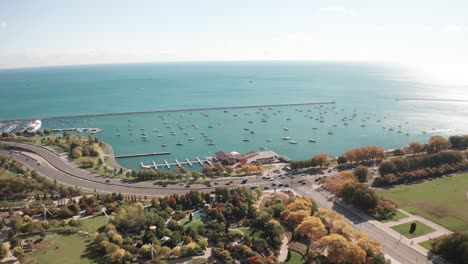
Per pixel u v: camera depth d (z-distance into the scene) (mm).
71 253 196125
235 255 196375
